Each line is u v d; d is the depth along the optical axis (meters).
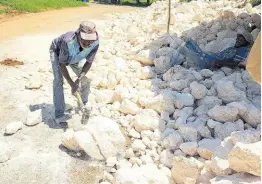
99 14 15.94
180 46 6.77
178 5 12.34
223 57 6.16
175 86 5.34
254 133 3.49
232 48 6.24
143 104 4.98
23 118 4.91
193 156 3.93
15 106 5.25
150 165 3.74
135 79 5.91
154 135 4.27
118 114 4.98
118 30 9.90
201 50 6.41
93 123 4.26
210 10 10.52
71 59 4.21
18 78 6.28
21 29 10.81
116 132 4.20
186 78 5.60
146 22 10.53
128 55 7.31
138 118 4.55
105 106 5.25
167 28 8.27
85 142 4.05
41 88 5.90
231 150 3.14
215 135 4.23
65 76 4.34
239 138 3.44
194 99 5.08
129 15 14.86
